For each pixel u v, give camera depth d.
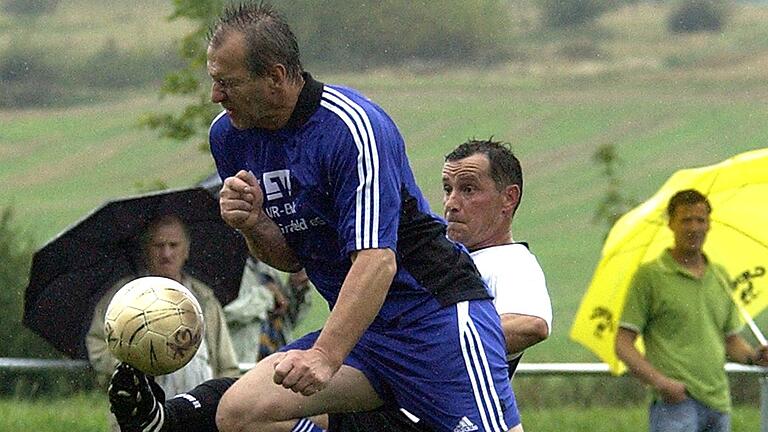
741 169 29.03
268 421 17.50
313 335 18.20
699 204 28.70
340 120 16.70
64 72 117.31
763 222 30.06
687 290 28.64
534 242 91.75
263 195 17.36
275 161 17.11
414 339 17.64
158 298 16.48
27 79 116.62
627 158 105.06
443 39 122.44
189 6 42.66
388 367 17.78
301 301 31.83
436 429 17.94
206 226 27.17
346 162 16.64
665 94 125.88
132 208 25.84
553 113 118.25
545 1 145.25
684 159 103.62
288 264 17.98
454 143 103.62
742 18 155.38
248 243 17.83
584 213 96.31
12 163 101.75
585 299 28.88
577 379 43.41
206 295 26.27
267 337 30.22
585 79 129.62
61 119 111.06
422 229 17.64
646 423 38.03
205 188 26.28
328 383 17.64
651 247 29.39
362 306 16.45
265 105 16.67
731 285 29.97
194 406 17.83
